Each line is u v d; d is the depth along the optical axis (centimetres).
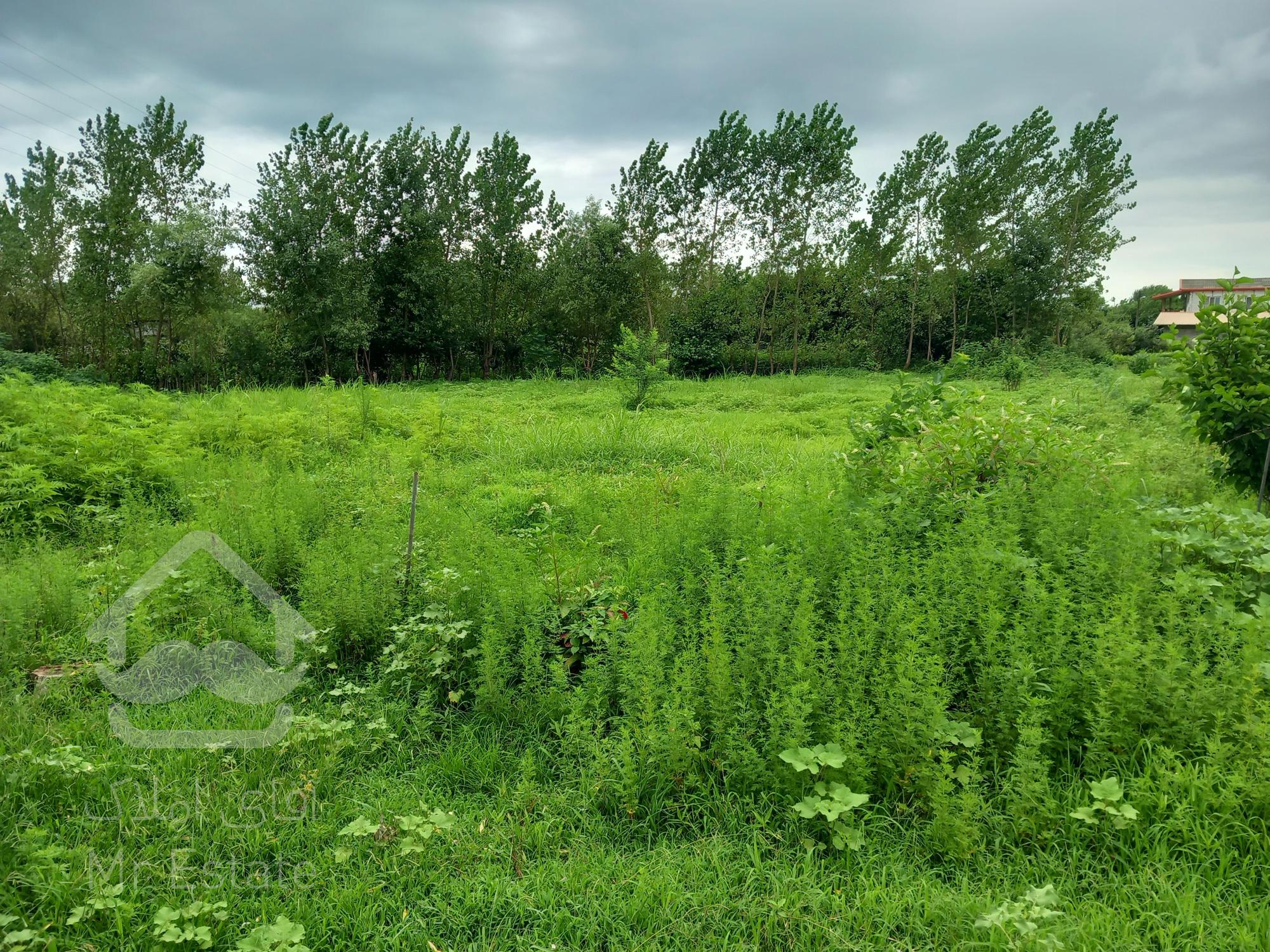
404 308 2980
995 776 302
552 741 353
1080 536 447
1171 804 281
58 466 705
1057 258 3444
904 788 302
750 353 3266
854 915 249
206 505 614
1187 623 352
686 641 384
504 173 3081
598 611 426
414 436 1055
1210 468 586
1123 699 312
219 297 2519
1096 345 3509
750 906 256
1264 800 272
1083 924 237
